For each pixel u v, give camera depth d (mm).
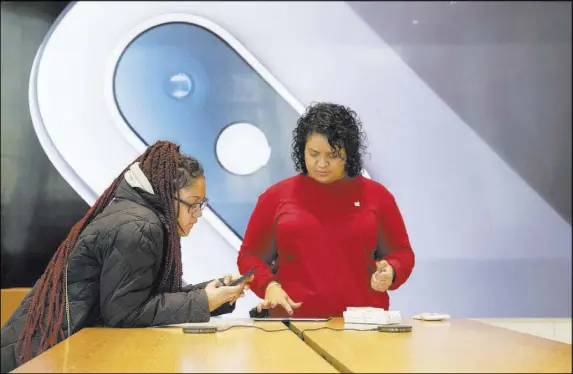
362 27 4320
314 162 2736
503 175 4320
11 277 4148
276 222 2773
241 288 2182
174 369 1352
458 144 4316
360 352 1585
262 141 4230
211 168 4203
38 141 4168
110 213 2092
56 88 4172
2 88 4164
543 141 4336
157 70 4211
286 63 4273
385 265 2551
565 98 4352
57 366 1388
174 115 4203
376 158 4281
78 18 4191
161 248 2102
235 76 4242
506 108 4336
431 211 4293
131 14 4203
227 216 4191
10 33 4184
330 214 2727
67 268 2062
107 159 4164
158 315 2051
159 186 2182
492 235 4305
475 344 1729
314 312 2660
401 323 2283
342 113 2781
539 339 1833
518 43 4359
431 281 4273
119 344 1704
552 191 4320
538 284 4301
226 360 1466
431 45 4332
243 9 4266
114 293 2010
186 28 4230
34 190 4168
